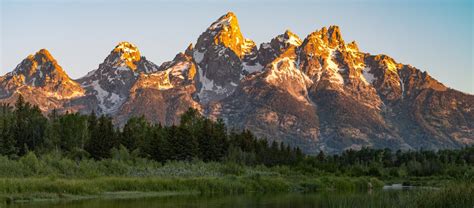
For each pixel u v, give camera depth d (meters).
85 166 120.94
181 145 167.62
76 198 85.25
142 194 95.38
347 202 57.28
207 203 83.62
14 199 79.81
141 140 174.88
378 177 186.75
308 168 174.38
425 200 53.28
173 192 101.38
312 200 91.25
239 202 86.12
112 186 96.69
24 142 168.88
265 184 117.88
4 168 105.88
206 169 138.12
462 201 51.72
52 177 97.56
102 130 166.00
